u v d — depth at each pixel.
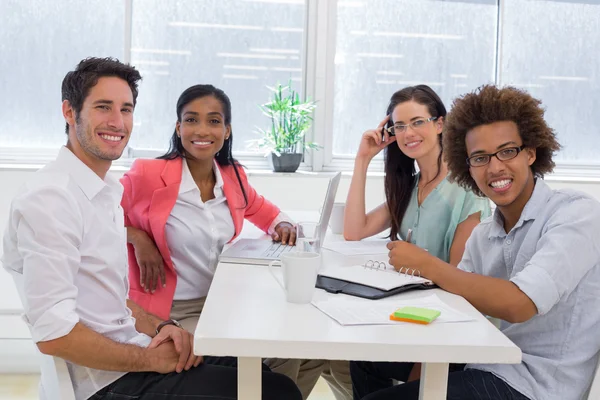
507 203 1.46
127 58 3.29
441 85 3.52
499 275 1.53
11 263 1.30
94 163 1.45
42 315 1.20
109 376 1.33
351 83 3.49
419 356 1.07
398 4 3.45
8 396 2.67
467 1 3.47
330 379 2.28
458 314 1.23
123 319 1.46
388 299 1.34
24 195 1.26
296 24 3.42
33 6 3.22
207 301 1.31
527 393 1.31
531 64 3.57
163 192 1.97
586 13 3.57
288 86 3.37
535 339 1.38
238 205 2.13
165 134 3.38
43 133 3.30
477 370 1.36
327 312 1.22
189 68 3.37
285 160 3.28
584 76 3.61
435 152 2.16
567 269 1.29
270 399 1.38
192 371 1.38
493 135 1.44
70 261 1.26
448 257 2.10
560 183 3.41
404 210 2.23
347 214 2.24
